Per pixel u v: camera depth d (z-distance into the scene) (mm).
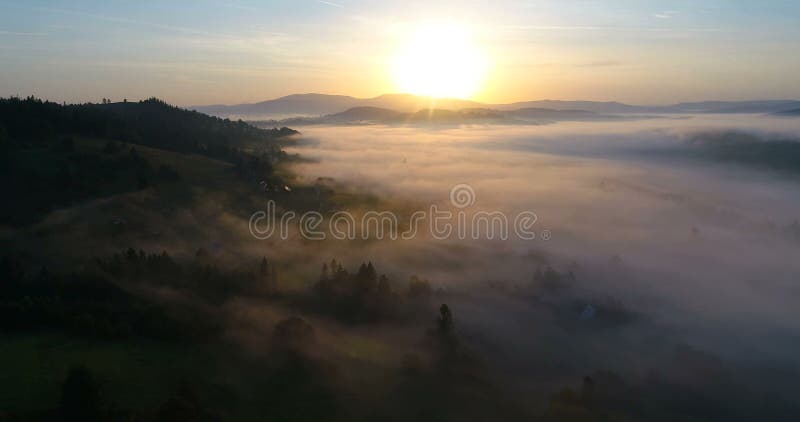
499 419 57281
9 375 48250
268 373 57906
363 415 53500
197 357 57531
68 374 45000
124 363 53031
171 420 42688
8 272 75375
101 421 42375
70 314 61062
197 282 82500
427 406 57188
